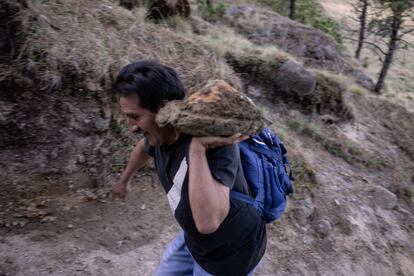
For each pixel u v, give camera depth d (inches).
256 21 381.7
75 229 115.7
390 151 260.8
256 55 228.7
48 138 129.0
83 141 133.9
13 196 117.3
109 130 139.3
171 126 59.6
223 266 66.5
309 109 234.1
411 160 271.7
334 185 189.5
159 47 178.7
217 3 397.7
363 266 155.3
